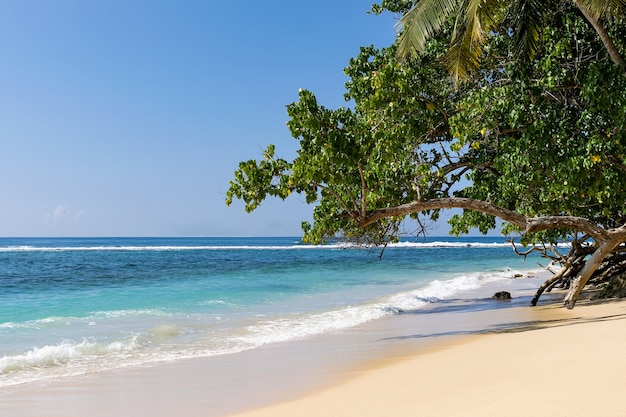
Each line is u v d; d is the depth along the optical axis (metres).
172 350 10.51
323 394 6.72
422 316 15.05
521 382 5.68
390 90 12.09
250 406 6.45
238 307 17.30
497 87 12.38
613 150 10.70
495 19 12.19
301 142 11.02
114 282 27.31
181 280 28.42
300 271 36.00
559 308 14.51
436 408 5.04
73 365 9.22
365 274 32.91
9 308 17.12
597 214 14.50
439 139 14.86
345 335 12.02
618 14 11.34
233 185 11.61
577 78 11.83
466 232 15.19
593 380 5.20
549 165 11.05
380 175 12.23
